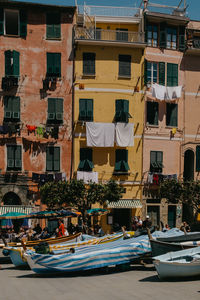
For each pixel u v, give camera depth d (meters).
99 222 36.44
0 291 14.72
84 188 31.28
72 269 17.69
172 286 15.08
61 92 36.88
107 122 37.16
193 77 39.97
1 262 23.52
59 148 36.47
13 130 35.69
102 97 37.34
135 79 38.12
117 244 19.34
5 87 35.91
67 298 13.41
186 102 39.66
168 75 39.06
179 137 39.16
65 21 37.41
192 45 39.94
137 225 28.86
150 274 18.06
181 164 39.06
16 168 35.72
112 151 37.19
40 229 30.23
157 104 38.62
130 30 40.69
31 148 36.09
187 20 39.56
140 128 37.94
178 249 18.45
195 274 16.42
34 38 36.91
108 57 37.75
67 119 36.81
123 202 36.56
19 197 35.59
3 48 36.31
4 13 36.44
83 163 36.28
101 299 13.16
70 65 37.22
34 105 36.47
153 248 18.06
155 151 38.28
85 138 36.84
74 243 21.36
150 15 38.47
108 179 36.91
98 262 18.08
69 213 26.91
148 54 38.75
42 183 35.62
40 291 14.56
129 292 14.12
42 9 37.06
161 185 36.00
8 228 32.84
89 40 36.94
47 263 17.50
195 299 12.95
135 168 37.59
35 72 36.69
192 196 34.78
